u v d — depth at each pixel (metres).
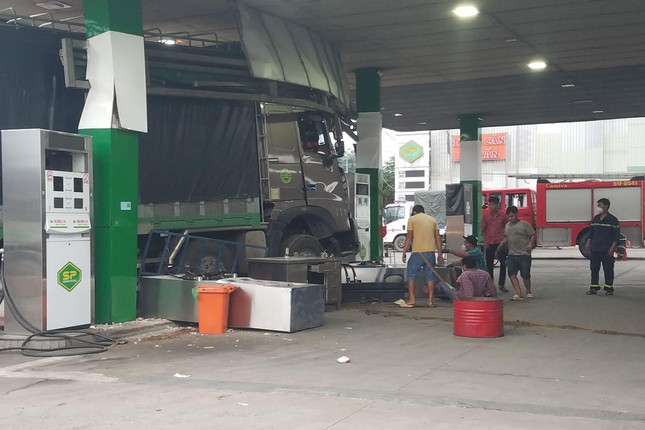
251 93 12.59
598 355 8.20
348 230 14.34
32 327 8.89
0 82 9.58
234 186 12.12
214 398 6.30
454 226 19.66
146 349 8.76
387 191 69.69
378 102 19.12
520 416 5.62
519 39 16.03
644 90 22.36
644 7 13.59
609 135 64.44
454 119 28.44
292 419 5.59
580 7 13.59
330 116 14.22
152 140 11.05
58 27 15.34
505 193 31.72
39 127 9.91
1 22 10.30
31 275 8.89
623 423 5.40
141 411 5.92
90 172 9.51
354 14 13.90
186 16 14.48
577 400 6.13
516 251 13.56
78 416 5.79
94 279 9.78
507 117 27.98
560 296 14.13
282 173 12.93
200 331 9.83
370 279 14.68
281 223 12.89
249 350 8.62
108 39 9.84
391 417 5.61
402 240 34.19
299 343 9.06
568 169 66.06
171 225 11.10
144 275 10.88
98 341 9.02
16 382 7.11
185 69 11.59
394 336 9.58
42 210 8.83
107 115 9.82
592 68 19.33
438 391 6.48
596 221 14.39
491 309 9.41
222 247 11.77
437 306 12.66
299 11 13.59
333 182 13.97
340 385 6.75
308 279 12.29
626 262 24.31
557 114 27.31
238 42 13.19
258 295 10.02
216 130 11.93
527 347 8.72
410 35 15.59
